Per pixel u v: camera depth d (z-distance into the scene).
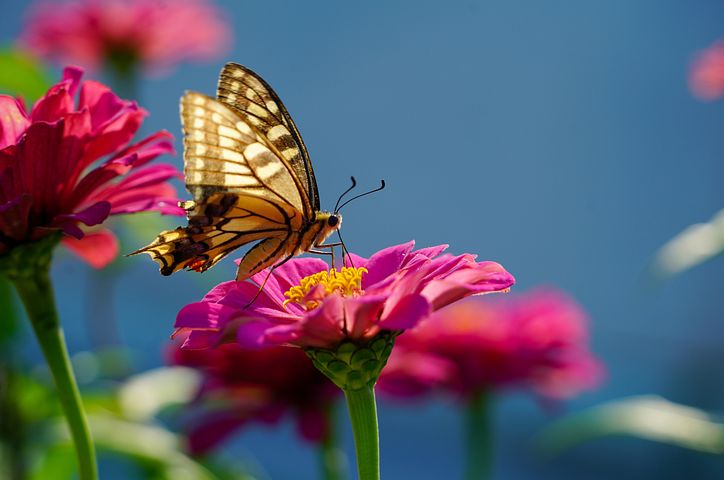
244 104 0.81
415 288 0.75
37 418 0.87
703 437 0.94
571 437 0.97
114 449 0.87
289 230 0.81
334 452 0.88
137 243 0.96
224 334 0.75
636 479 1.79
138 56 1.06
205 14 1.10
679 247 0.97
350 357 0.75
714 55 1.03
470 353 0.92
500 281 0.76
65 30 1.05
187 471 0.88
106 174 0.78
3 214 0.77
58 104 0.77
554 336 0.93
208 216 0.80
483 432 0.92
